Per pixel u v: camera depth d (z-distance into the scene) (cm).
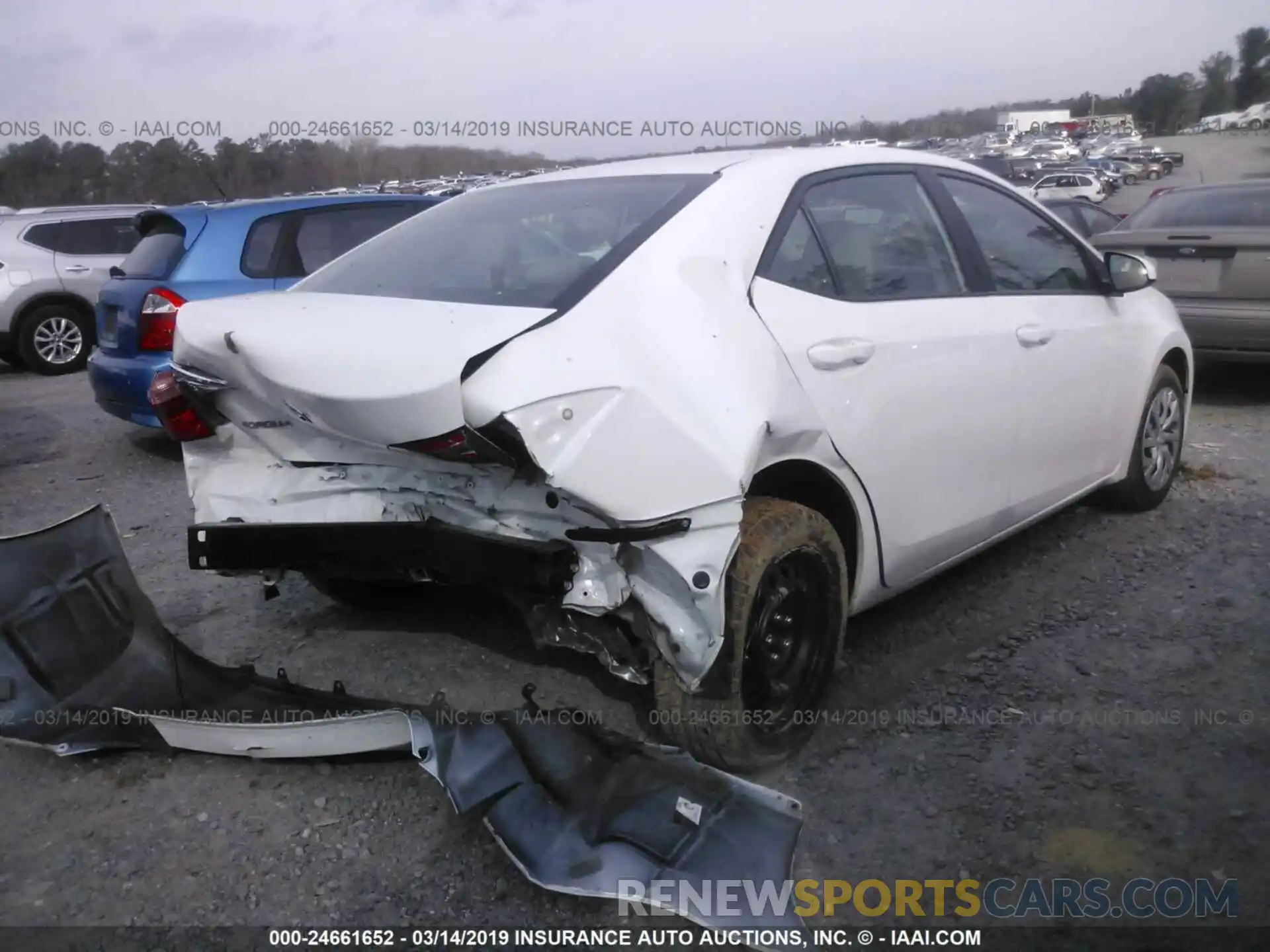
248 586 474
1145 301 514
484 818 278
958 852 284
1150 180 4656
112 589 364
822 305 330
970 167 429
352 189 1014
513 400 258
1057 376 423
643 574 279
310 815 309
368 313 299
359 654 399
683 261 303
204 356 315
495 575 290
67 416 930
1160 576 453
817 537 311
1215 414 746
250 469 339
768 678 312
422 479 304
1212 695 356
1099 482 483
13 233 1171
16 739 333
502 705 356
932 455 362
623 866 266
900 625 413
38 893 280
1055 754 324
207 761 339
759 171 346
